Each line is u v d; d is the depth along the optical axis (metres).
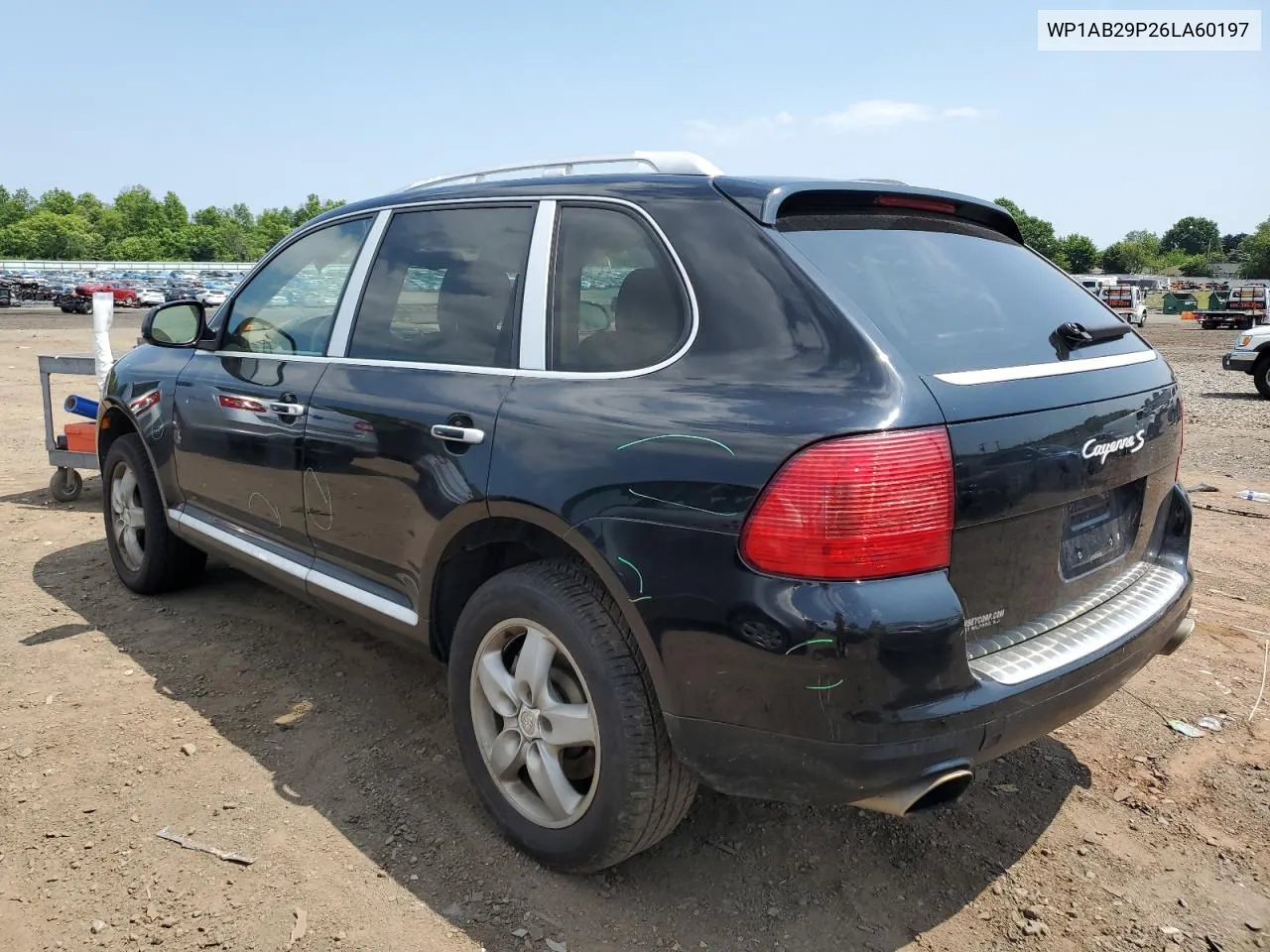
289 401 3.47
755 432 2.13
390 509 3.03
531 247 2.88
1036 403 2.31
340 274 3.54
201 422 3.96
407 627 3.05
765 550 2.07
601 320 2.62
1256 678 4.01
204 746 3.32
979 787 3.19
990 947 2.44
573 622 2.46
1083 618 2.57
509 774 2.76
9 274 57.94
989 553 2.22
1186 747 3.46
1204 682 3.97
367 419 3.09
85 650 4.09
